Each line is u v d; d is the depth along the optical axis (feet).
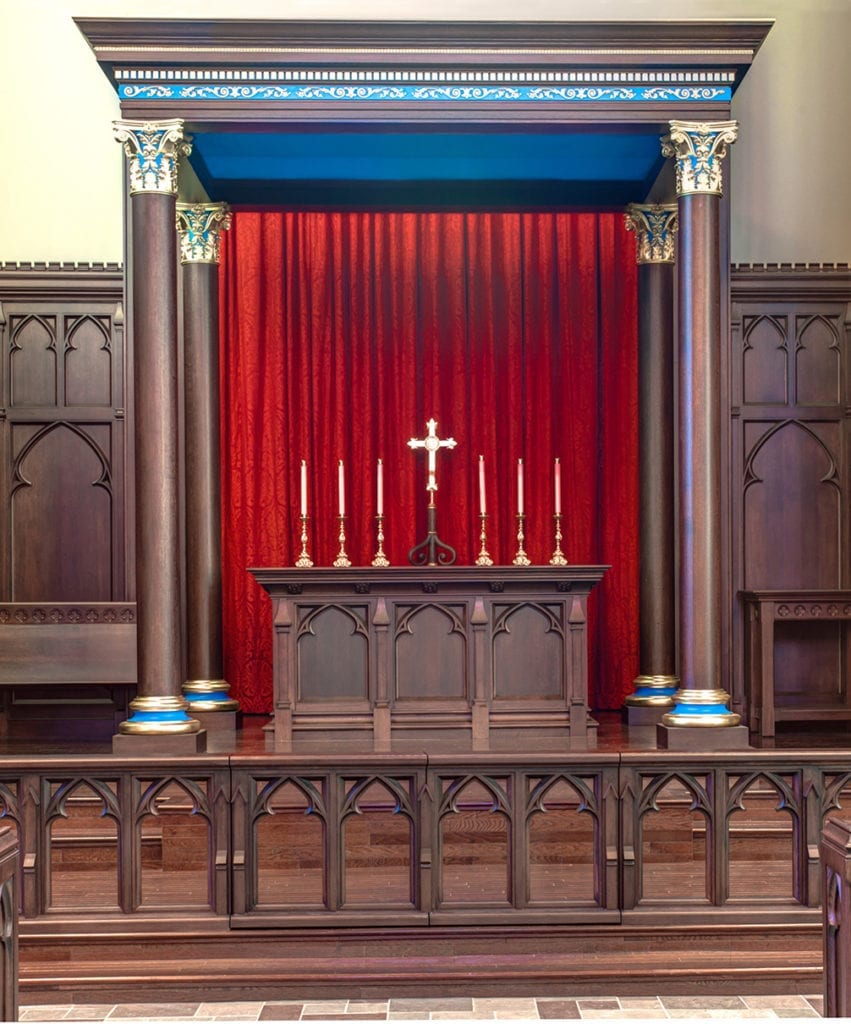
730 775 17.61
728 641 27.58
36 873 17.20
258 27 20.38
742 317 27.89
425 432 29.22
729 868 18.75
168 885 18.49
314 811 17.46
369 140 23.04
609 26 20.56
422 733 22.39
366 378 29.22
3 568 27.45
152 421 20.42
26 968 16.90
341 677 22.45
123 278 27.53
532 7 28.09
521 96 20.97
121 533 27.50
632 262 29.12
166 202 20.68
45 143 27.91
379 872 18.76
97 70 28.02
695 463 20.66
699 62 20.79
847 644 27.63
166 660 20.35
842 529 28.04
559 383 29.40
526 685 22.59
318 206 26.16
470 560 29.12
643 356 26.81
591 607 29.17
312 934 17.22
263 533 29.04
